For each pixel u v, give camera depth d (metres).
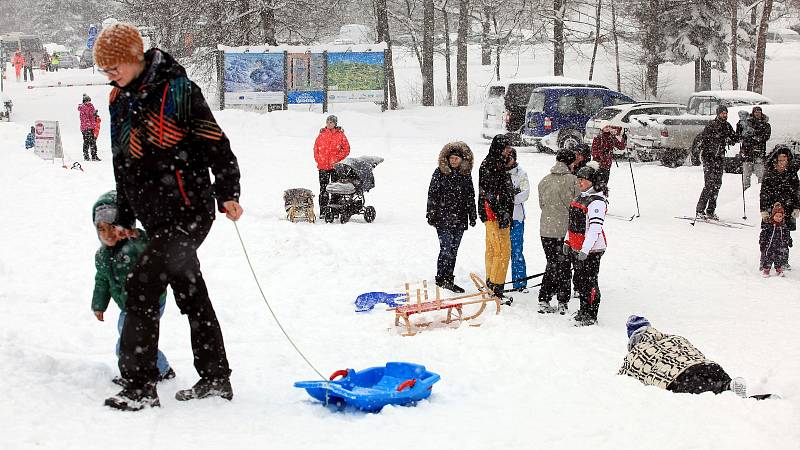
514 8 50.91
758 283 12.97
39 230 13.60
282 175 23.12
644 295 12.01
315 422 5.59
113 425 5.13
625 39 46.78
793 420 5.96
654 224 17.69
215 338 5.79
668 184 22.66
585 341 9.02
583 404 6.35
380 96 40.28
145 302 5.38
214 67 42.97
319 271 11.56
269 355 7.62
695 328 10.17
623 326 10.16
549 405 6.31
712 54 44.66
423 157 27.95
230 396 5.90
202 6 41.53
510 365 7.79
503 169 10.99
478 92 50.78
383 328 9.29
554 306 10.91
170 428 5.18
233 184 5.45
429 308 9.38
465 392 6.70
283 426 5.45
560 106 30.03
